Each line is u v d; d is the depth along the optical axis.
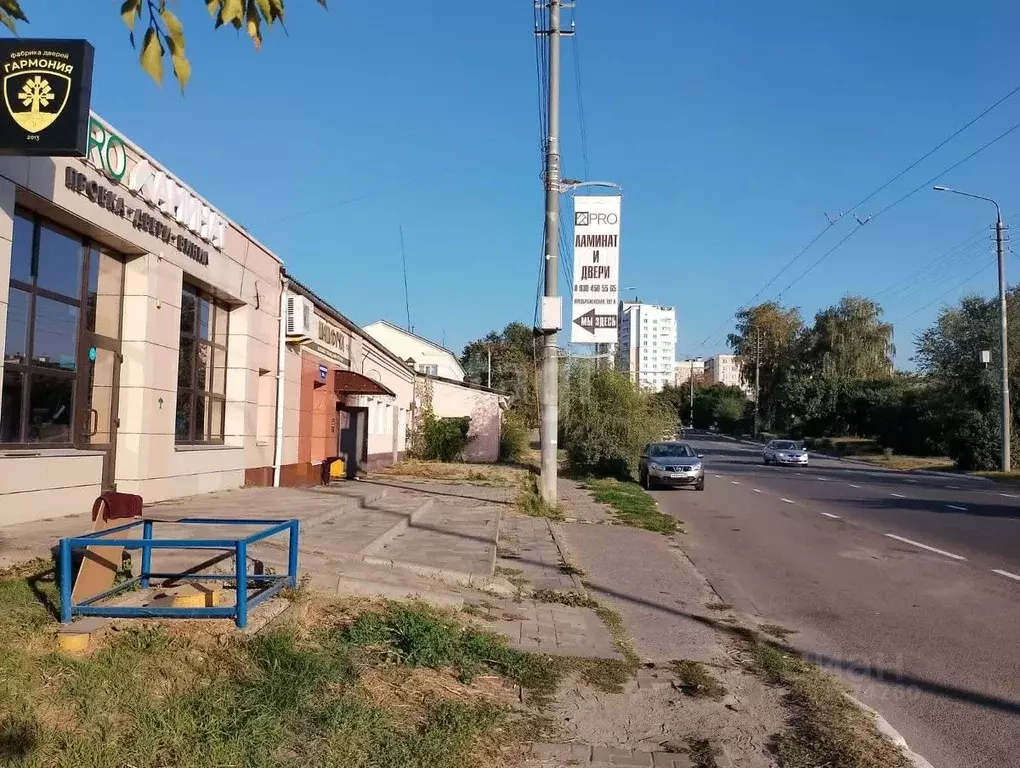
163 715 4.57
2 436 9.52
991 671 7.21
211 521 7.54
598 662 7.05
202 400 14.95
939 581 11.44
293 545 7.38
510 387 52.84
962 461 45.16
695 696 6.37
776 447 48.59
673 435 34.44
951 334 46.75
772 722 5.89
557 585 10.28
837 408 74.38
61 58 8.00
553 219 18.58
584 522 17.48
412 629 6.70
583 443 31.83
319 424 21.22
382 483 22.22
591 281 18.03
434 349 59.94
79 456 10.55
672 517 19.28
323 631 6.49
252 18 3.41
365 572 8.94
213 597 6.52
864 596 10.45
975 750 5.45
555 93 18.50
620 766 5.00
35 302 10.11
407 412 36.41
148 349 12.14
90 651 5.31
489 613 8.42
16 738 4.11
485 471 30.59
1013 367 44.44
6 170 8.84
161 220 12.42
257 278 16.48
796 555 13.79
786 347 90.69
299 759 4.37
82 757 4.05
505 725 5.39
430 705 5.45
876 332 77.12
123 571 7.54
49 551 7.55
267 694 5.01
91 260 11.33
